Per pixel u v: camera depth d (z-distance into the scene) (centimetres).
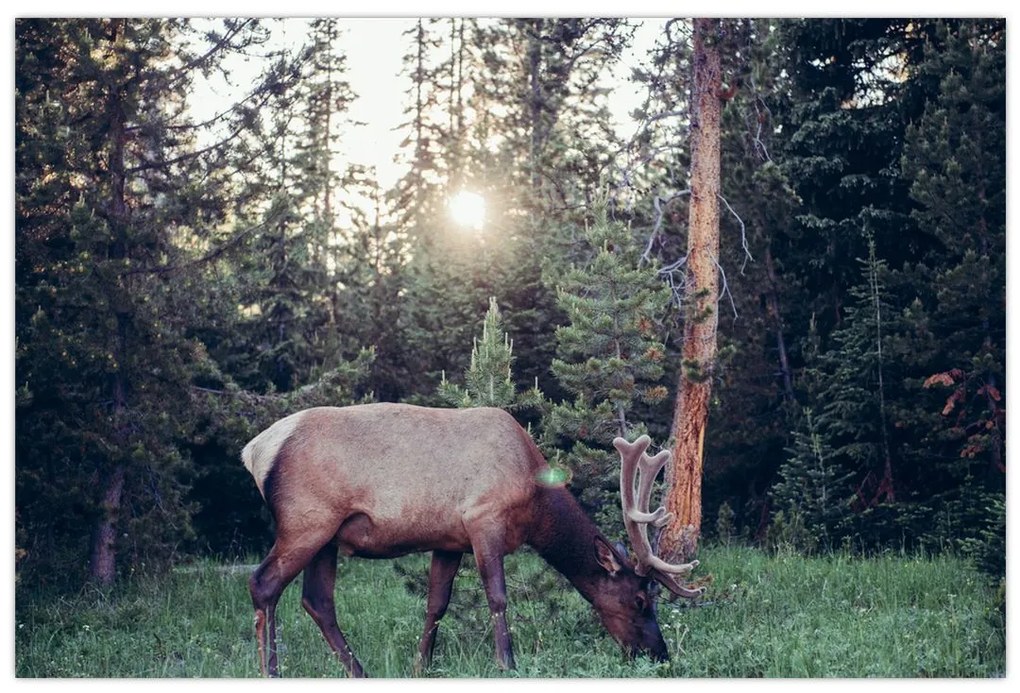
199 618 1027
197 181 1306
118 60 1243
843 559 1271
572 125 1684
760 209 1627
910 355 1455
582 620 905
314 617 803
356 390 1741
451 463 777
